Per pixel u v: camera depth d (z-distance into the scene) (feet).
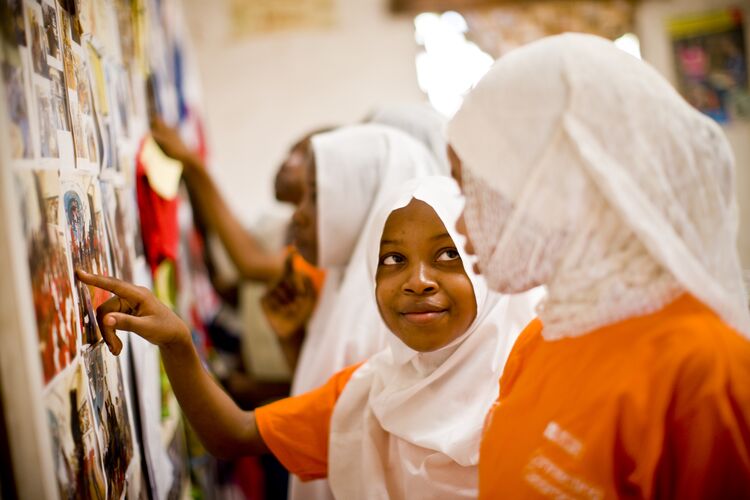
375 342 3.91
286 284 4.95
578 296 2.11
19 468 1.92
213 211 5.61
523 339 2.58
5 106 1.88
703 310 2.07
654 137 2.05
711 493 1.95
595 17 8.70
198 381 2.93
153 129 4.76
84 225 2.59
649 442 2.00
